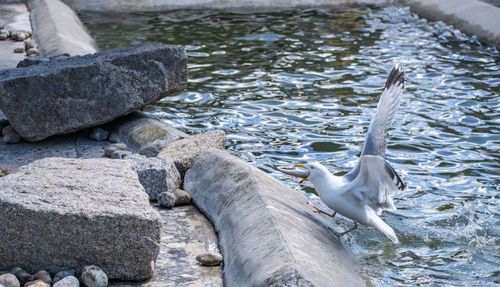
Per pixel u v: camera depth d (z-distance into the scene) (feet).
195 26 58.03
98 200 22.59
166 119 39.45
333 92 43.62
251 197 25.11
